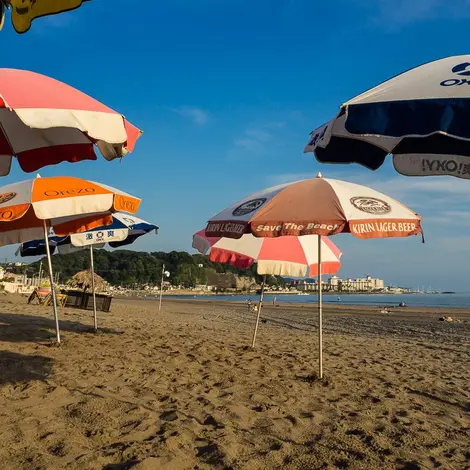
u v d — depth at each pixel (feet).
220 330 46.98
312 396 18.92
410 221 16.60
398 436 14.34
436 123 7.70
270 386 20.10
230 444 12.75
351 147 10.92
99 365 21.80
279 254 23.08
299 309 138.72
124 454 11.63
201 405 16.47
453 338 52.90
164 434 13.17
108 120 9.78
